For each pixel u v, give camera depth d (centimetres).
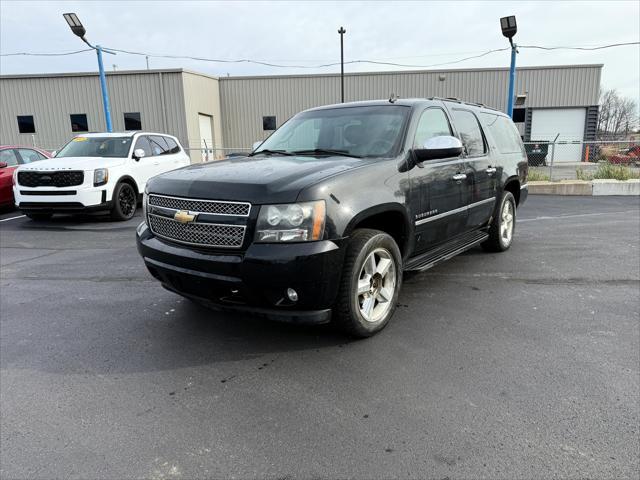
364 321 337
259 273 287
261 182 302
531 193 1373
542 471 208
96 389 286
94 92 2675
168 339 356
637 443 227
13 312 418
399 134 391
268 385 287
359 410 258
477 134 520
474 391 275
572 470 208
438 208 416
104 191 861
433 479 204
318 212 292
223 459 220
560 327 369
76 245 702
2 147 1059
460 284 482
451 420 247
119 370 309
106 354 333
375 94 2962
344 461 217
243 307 310
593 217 919
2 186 995
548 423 243
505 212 604
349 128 419
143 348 341
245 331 368
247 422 249
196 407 264
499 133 588
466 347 334
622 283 483
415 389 279
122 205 915
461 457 218
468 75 2927
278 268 284
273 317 303
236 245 298
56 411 262
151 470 214
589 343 339
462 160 462
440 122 449
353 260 317
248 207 295
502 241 600
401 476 206
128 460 221
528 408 257
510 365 307
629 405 259
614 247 647
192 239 318
